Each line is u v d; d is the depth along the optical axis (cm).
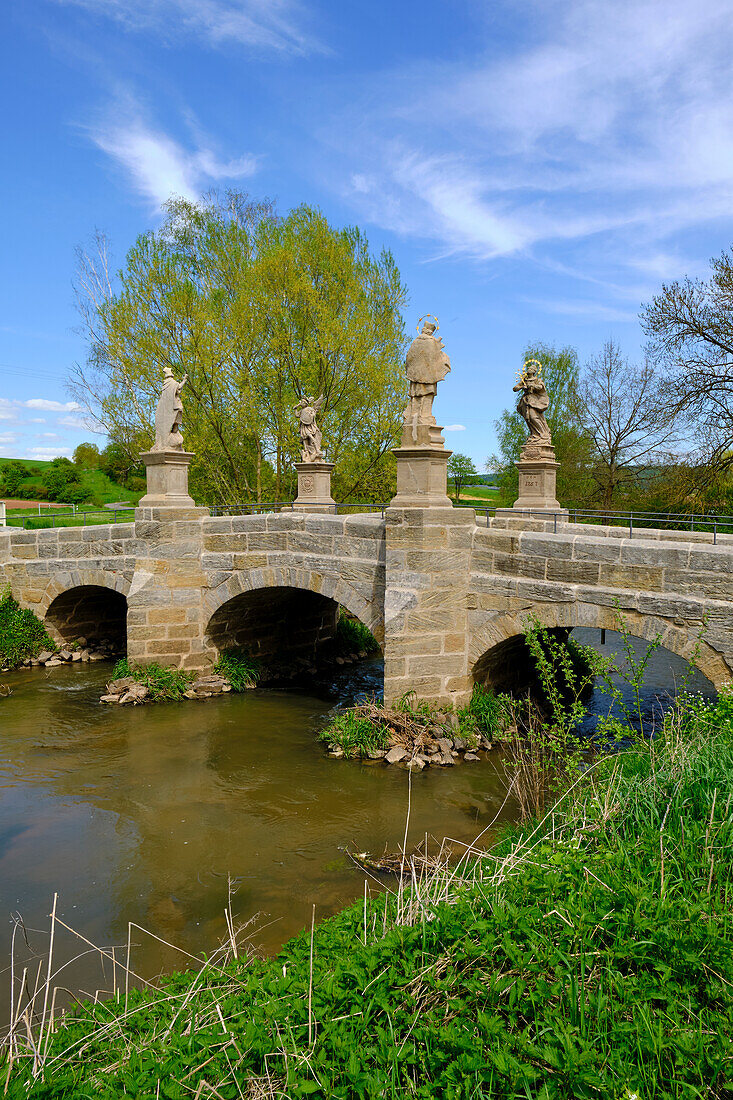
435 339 1235
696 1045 344
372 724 1253
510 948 417
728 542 1381
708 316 2362
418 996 406
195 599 1612
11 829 980
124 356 2511
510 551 1188
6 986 654
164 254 2523
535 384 1816
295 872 862
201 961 686
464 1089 334
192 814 1023
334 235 2622
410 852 898
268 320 2584
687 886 479
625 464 3178
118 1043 426
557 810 712
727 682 910
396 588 1251
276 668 1767
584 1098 324
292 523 1505
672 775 619
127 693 1523
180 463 1612
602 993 385
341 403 2677
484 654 1248
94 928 753
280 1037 375
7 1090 362
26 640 1831
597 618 1071
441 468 1263
